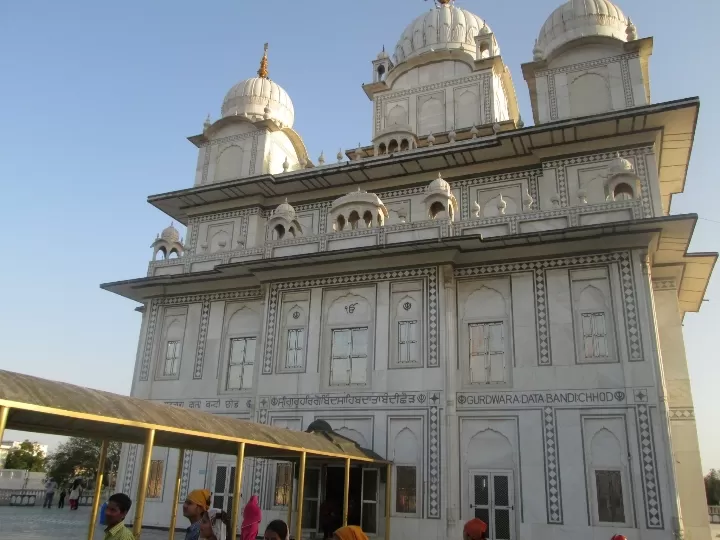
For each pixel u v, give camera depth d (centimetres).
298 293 1712
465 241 1512
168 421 776
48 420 743
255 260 1712
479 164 1895
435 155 1875
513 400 1439
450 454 1405
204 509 664
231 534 845
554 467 1357
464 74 2362
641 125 1675
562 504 1326
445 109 2348
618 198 1630
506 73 2423
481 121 2270
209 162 2327
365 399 1532
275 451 1098
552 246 1505
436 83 2400
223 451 1091
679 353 1620
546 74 1922
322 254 1630
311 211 2094
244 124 2317
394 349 1548
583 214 1510
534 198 1814
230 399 1742
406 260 1598
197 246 2189
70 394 673
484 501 1392
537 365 1448
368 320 1603
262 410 1641
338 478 1504
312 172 2011
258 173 2220
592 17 1933
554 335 1456
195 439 917
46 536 1310
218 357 1806
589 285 1468
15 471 3391
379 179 2009
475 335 1530
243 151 2286
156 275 1991
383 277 1619
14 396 594
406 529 1384
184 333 1894
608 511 1290
